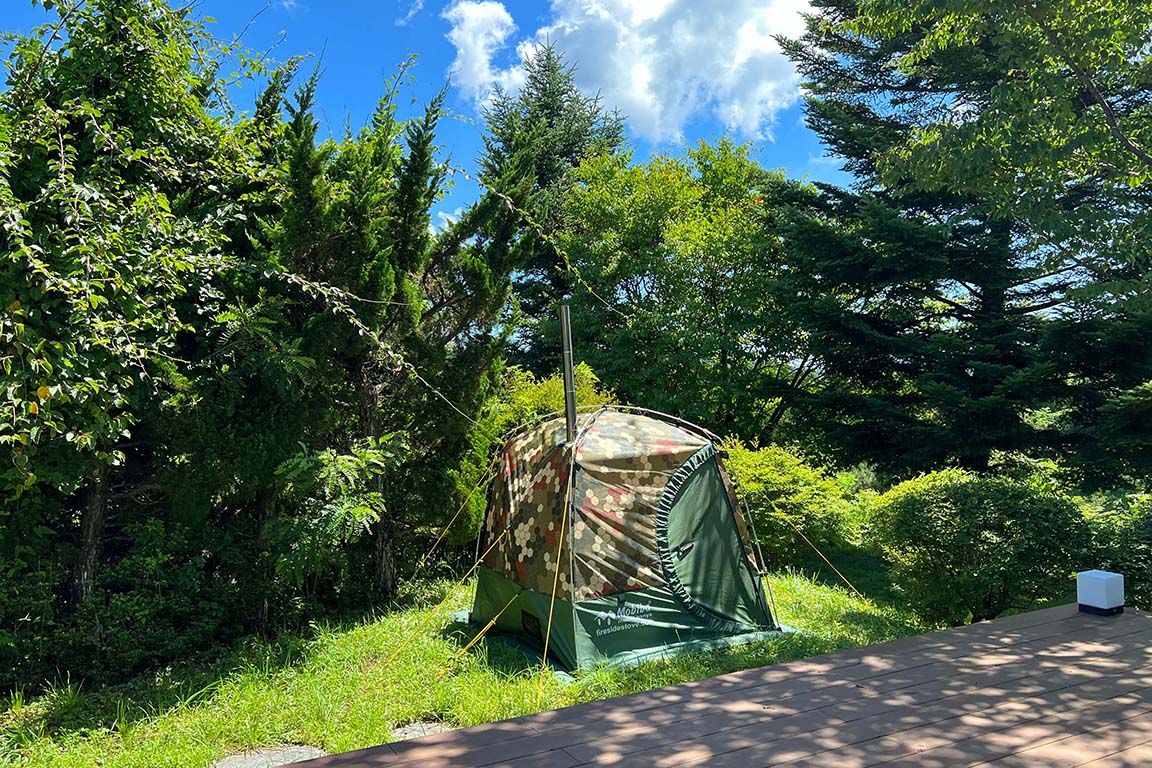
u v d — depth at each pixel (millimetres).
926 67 13258
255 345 6359
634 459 6109
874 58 13750
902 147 9859
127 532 6234
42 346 4711
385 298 7020
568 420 6125
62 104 5586
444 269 7973
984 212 11703
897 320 13258
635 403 15555
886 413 12523
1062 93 8406
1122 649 4180
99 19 6035
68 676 5348
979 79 12555
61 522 6336
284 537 6320
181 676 5488
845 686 3652
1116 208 10531
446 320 8039
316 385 7043
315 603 7160
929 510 7191
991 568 6570
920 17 8750
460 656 5805
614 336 15562
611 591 5742
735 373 15266
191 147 6766
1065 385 11500
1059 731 3066
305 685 5148
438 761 2900
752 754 2908
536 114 21250
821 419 13703
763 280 14758
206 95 7238
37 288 4840
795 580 8914
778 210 15242
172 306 6129
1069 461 11367
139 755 4090
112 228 5277
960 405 11531
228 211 6699
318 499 6902
